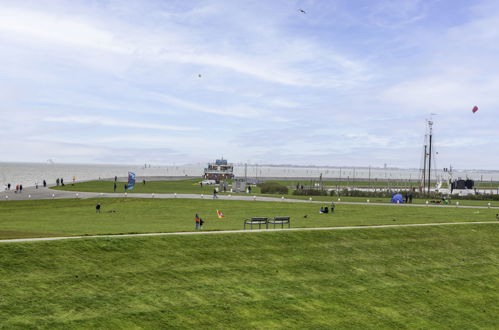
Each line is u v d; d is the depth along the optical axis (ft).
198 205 273.13
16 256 106.93
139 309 97.14
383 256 148.46
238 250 132.46
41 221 194.90
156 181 622.13
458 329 113.70
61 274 104.68
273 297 111.65
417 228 178.29
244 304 106.32
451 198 400.47
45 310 91.15
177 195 339.77
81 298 97.40
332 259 139.23
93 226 176.55
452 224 191.83
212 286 111.45
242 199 315.58
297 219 212.84
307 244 145.38
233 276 118.21
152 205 270.26
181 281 111.34
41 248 112.37
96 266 110.83
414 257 152.46
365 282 129.18
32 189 395.55
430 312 119.34
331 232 158.20
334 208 268.41
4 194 339.98
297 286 119.44
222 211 248.32
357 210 258.78
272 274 123.24
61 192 360.07
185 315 98.17
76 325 88.28
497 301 132.36
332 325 104.27
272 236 145.59
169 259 120.37
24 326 85.05
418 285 133.49
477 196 395.34
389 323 110.01
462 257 159.84
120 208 256.11
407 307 119.75
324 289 120.67
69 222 191.72
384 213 244.42
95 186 440.86
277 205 280.92
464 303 127.85
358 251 148.25
